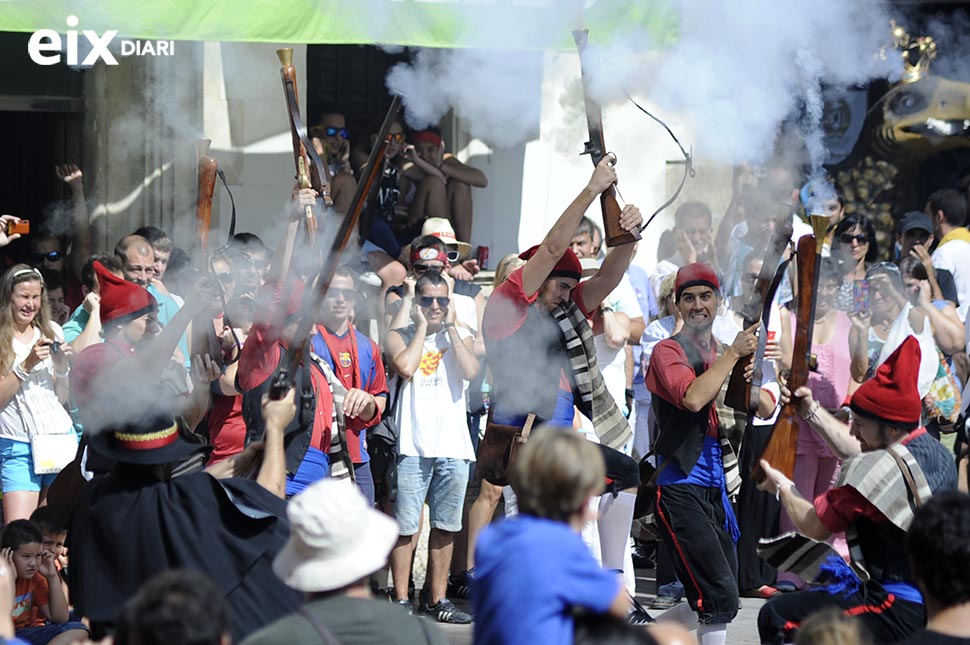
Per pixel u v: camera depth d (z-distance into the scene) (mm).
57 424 21703
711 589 18312
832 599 15469
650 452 19078
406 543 22859
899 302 24297
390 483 22906
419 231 28125
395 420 23031
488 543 10516
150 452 14031
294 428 17375
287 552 11234
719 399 19453
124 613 9805
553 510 10680
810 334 17859
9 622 15852
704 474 18781
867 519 15008
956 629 11719
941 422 24391
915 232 28609
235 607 13438
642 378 26062
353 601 11055
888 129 33875
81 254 27172
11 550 17594
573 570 10227
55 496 17406
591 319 22781
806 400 17781
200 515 13797
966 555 11555
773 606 15766
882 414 15047
